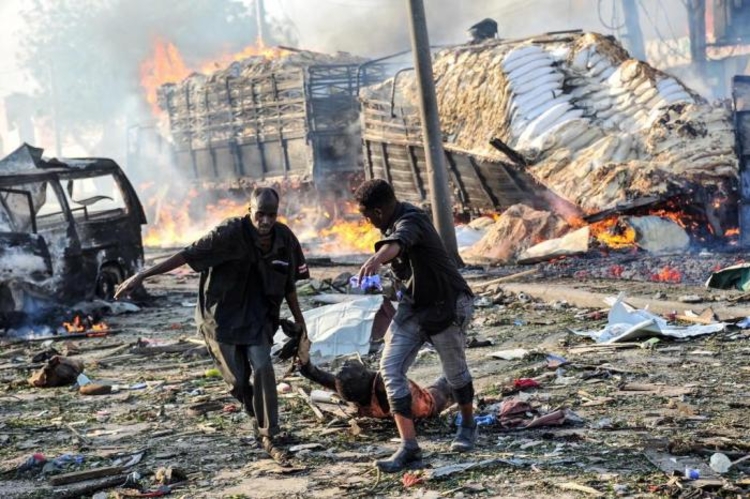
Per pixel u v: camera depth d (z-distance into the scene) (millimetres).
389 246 5195
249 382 6051
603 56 20938
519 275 15086
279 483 5250
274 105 27688
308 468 5523
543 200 19531
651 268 14961
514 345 9703
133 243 15055
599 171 18266
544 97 20094
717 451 5336
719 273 12578
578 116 19844
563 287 13391
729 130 18016
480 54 21688
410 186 22859
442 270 5449
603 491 4766
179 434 6551
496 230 18516
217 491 5168
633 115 19641
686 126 18250
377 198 5410
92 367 9742
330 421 6633
